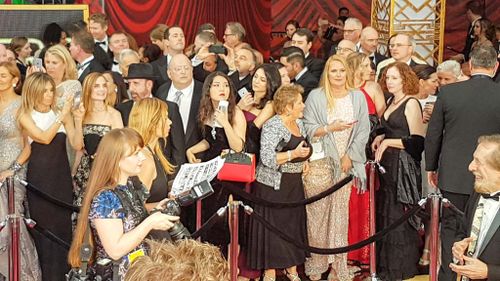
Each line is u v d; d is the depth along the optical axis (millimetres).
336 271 7426
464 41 17484
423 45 13328
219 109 6844
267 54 18641
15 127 6793
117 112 6926
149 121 5496
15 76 6867
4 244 6641
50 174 6719
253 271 7184
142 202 4625
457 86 6566
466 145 6512
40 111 6711
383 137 7500
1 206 6715
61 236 6801
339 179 7277
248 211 6344
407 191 7250
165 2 13070
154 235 4742
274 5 18875
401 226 7312
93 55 8727
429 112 7516
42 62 8484
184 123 7277
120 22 11977
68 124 6793
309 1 18703
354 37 10391
